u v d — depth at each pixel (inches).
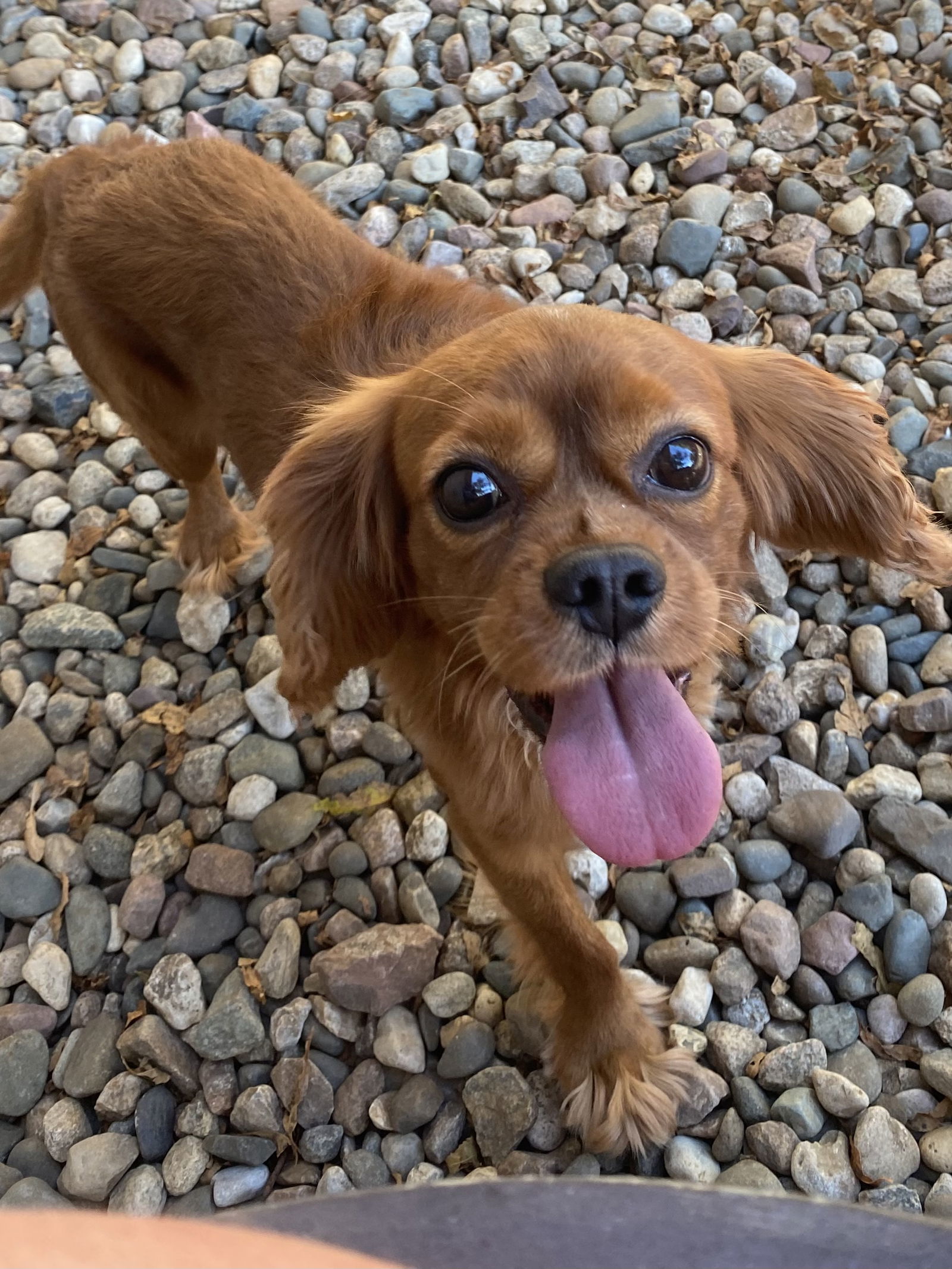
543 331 10.7
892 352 21.1
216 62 29.0
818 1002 14.6
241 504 21.5
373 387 12.8
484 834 13.1
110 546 21.0
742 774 16.6
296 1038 15.0
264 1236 5.3
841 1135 13.6
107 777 18.2
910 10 26.2
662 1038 14.7
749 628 17.6
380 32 28.7
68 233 17.1
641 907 15.6
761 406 12.8
